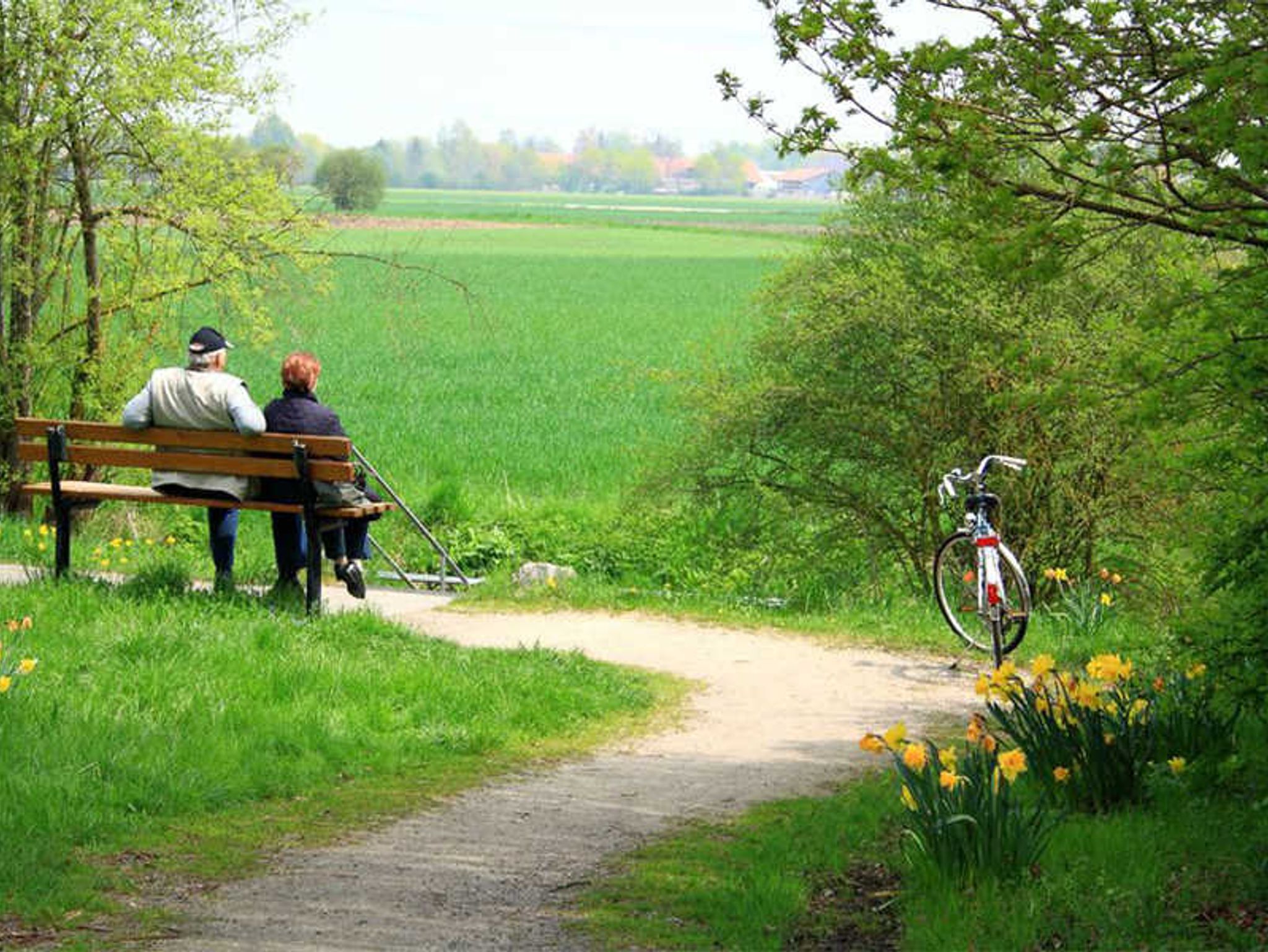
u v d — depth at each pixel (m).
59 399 19.86
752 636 14.37
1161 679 8.59
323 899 6.27
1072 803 7.66
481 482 26.89
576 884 6.62
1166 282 14.38
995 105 6.25
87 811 7.23
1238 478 6.95
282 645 11.23
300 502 12.70
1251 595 6.90
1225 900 6.08
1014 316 15.79
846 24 6.23
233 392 12.58
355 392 41.78
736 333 18.64
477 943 5.71
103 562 15.38
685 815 8.05
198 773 8.02
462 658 11.84
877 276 16.44
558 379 45.62
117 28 17.52
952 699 11.82
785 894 6.29
